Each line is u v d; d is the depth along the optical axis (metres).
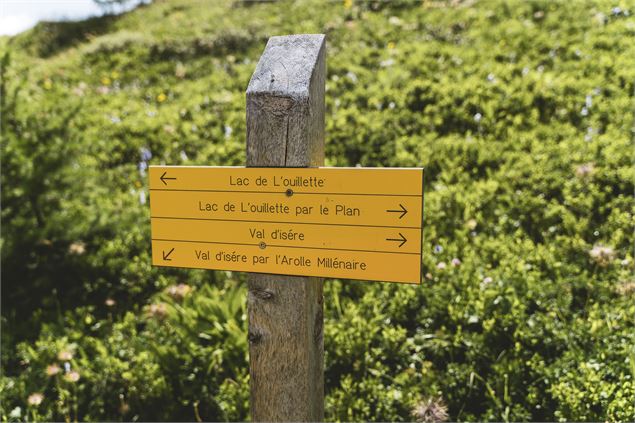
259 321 1.86
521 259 3.65
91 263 4.32
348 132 5.55
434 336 3.16
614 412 2.44
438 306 3.32
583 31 6.84
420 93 6.12
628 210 3.98
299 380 1.87
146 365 3.21
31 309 4.14
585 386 2.56
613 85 5.48
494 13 8.00
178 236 1.86
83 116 6.84
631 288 3.18
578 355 2.77
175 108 7.08
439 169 4.96
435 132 5.48
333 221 1.69
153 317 3.65
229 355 3.24
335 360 3.14
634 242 3.71
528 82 5.77
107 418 3.08
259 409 1.95
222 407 3.01
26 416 3.05
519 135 5.08
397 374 3.04
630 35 6.43
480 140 5.07
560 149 4.73
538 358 2.83
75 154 4.60
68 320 3.87
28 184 4.20
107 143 6.19
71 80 8.80
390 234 1.64
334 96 6.55
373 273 1.68
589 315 3.12
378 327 3.24
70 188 4.61
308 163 1.71
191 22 10.88
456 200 4.34
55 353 3.44
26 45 11.61
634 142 4.60
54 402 3.18
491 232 4.09
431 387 2.85
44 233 4.27
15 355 3.61
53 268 4.30
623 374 2.59
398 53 7.29
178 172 1.83
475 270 3.54
